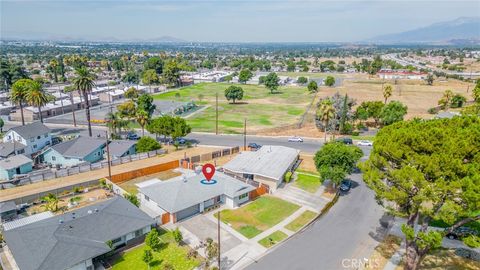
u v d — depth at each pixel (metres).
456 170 24.30
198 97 138.88
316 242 37.31
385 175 28.92
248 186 48.12
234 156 67.12
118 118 87.00
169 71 169.12
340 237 38.34
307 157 67.06
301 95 146.25
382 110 85.62
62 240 31.95
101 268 32.34
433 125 29.39
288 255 34.84
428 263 32.72
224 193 46.09
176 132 67.62
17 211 43.47
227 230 39.78
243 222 41.75
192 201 43.16
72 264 29.70
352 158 49.00
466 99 121.38
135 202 43.88
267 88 163.88
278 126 92.44
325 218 42.88
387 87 108.00
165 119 69.25
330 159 48.78
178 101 129.62
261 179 53.12
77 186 50.16
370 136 82.25
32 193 48.59
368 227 40.59
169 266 32.06
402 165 27.86
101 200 47.53
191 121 98.44
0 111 106.81
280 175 52.19
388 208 31.30
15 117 100.00
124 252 35.03
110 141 69.12
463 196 23.47
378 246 36.38
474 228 37.41
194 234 38.81
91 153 63.72
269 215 43.56
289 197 49.00
